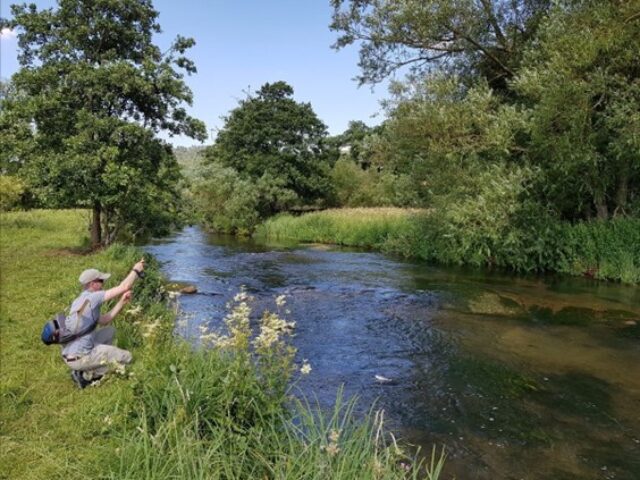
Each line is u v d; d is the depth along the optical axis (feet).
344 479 11.27
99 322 20.03
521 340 28.96
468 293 41.73
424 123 48.37
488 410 19.79
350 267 56.24
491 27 54.95
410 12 51.67
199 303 36.91
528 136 47.03
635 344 28.14
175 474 11.32
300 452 12.92
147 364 16.29
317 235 88.43
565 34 41.39
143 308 26.89
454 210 47.73
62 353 18.12
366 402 20.39
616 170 47.39
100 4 47.34
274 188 114.01
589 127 41.78
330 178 135.23
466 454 16.40
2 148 46.01
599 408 19.99
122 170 44.06
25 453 13.76
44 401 17.02
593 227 48.80
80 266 40.73
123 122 45.83
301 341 28.66
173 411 13.97
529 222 49.26
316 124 128.98
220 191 106.22
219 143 132.46
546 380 22.95
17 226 74.28
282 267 56.13
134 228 53.21
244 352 15.85
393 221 78.64
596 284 45.27
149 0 50.78
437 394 21.34
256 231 102.63
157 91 49.78
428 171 55.47
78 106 47.21
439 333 30.40
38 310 27.78
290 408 17.51
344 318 33.91
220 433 12.87
